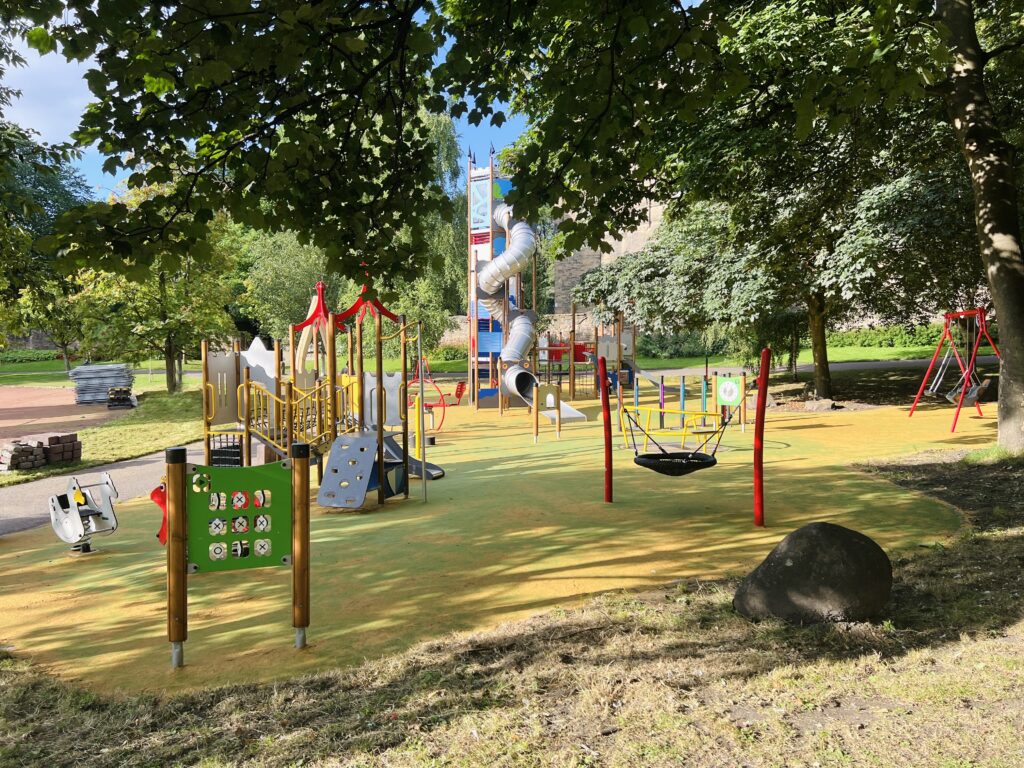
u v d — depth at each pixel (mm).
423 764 3199
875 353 44312
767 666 4066
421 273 6758
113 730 3678
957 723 3361
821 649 4281
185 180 5645
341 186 6395
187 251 5539
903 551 6426
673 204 15109
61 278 14625
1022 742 3158
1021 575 5391
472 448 15008
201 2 4289
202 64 4641
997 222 10664
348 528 8281
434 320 36938
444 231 37188
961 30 10672
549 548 7059
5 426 22969
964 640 4293
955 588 5199
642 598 5438
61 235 4977
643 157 6707
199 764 3291
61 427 22172
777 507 8586
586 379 35062
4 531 9148
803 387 26016
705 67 5812
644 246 26172
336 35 5094
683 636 4562
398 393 10977
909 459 11719
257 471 4754
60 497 7789
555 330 49094
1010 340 10633
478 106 6910
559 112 5625
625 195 8789
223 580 6434
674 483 10414
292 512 4789
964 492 8891
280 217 6246
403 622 5176
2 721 3805
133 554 7598
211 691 4105
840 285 16953
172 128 5219
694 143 11922
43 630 5336
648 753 3223
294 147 5465
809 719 3490
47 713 3906
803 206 15250
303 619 4773
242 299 38250
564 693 3848
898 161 14977
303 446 4750
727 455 12914
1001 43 12266
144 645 4941
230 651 4773
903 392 24172
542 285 61875
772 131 11328
